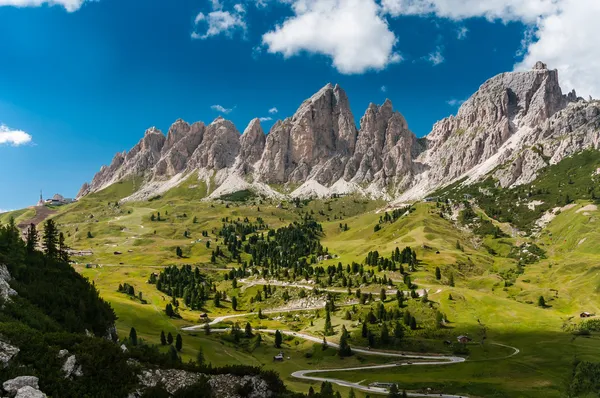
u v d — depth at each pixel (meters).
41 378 53.34
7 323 63.19
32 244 120.81
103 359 60.00
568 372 135.88
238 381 66.19
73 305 96.31
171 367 66.56
